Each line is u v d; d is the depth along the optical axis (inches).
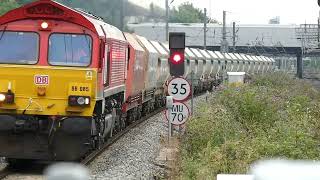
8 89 1016.9
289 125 1186.6
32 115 1020.5
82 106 1010.7
